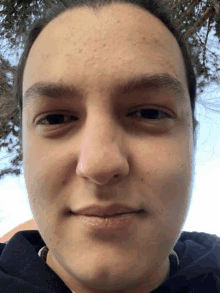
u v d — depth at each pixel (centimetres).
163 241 18
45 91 18
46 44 21
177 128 20
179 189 19
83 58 18
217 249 27
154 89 18
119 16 20
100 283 17
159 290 21
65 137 19
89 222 17
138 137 18
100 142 16
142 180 17
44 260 24
